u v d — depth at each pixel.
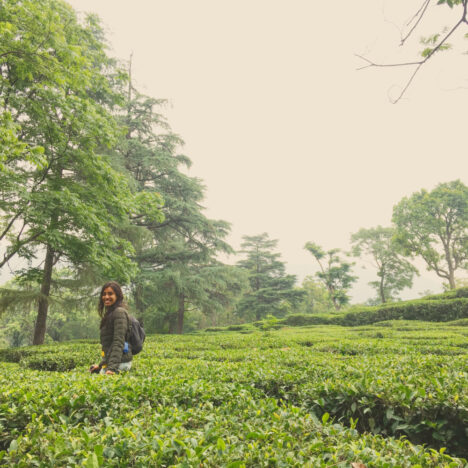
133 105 22.08
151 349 8.48
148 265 24.27
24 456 1.81
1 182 9.82
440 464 1.78
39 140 12.41
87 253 12.32
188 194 24.56
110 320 4.10
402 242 38.00
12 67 10.52
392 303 25.72
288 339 11.03
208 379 4.06
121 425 2.21
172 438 1.88
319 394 3.37
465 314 19.75
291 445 1.93
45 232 11.19
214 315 28.22
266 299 42.59
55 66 9.66
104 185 12.21
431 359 4.99
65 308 15.51
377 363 4.73
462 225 35.44
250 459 1.69
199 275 23.77
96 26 12.95
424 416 2.76
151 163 21.08
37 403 2.59
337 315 25.42
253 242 49.19
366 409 2.90
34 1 9.27
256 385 3.88
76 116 11.10
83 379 3.42
